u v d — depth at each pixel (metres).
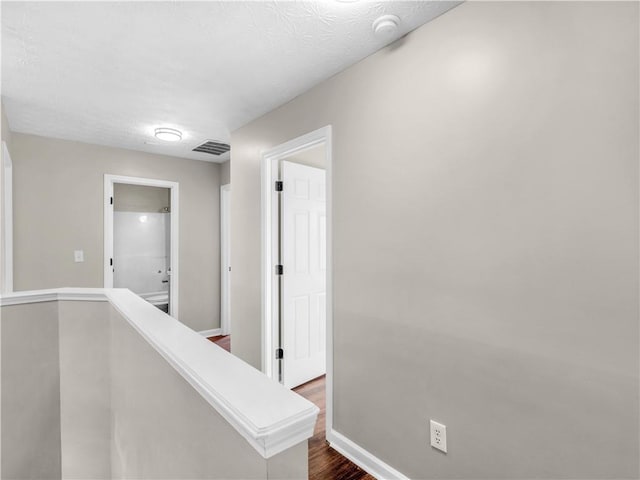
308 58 1.85
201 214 4.29
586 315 1.10
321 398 2.71
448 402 1.47
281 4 1.42
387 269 1.73
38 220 3.16
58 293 2.15
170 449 1.17
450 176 1.46
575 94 1.11
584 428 1.10
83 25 1.55
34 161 3.15
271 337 2.73
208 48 1.75
